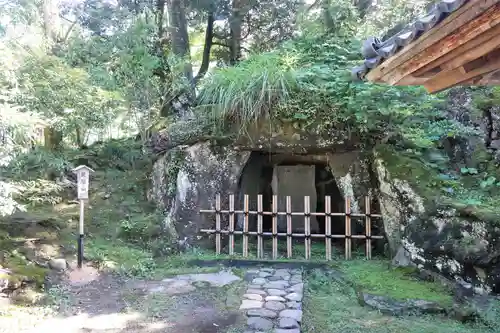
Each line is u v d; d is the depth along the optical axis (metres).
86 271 5.18
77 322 3.93
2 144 4.33
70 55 7.49
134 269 5.43
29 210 6.49
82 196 5.31
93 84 7.01
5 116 4.16
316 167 7.45
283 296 4.62
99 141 9.95
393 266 5.28
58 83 6.56
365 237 5.91
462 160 5.84
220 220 6.35
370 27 7.41
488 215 4.38
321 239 7.31
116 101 7.41
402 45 2.62
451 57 2.54
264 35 9.46
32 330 3.67
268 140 6.35
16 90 4.73
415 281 4.83
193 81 8.05
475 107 6.00
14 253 5.05
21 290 4.29
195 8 8.67
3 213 4.28
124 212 7.16
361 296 4.58
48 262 5.07
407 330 3.87
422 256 4.88
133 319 4.05
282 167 7.45
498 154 5.57
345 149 6.40
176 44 8.20
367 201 5.93
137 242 6.41
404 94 5.59
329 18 7.41
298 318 4.00
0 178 5.65
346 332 3.86
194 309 4.32
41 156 6.75
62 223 6.38
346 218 5.97
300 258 6.04
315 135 6.23
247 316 4.08
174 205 6.60
